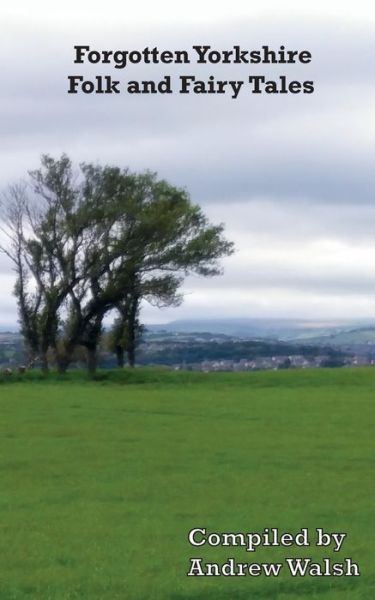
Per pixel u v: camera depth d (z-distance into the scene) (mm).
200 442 43094
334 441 43344
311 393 71312
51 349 95625
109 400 66062
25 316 93125
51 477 33875
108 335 97312
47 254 92812
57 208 92750
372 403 62688
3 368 91000
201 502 29312
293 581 21688
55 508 28516
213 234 95250
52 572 22031
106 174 93312
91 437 44938
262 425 50062
